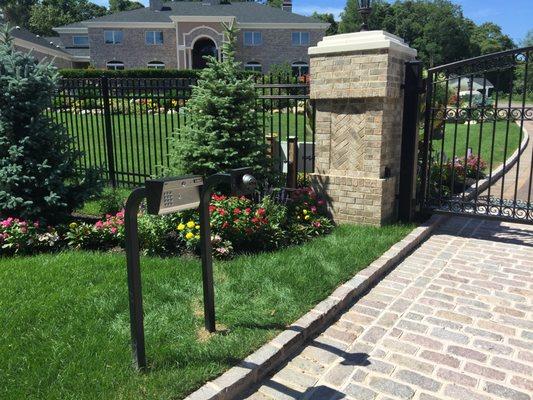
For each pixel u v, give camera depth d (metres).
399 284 4.58
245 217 5.16
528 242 5.92
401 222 6.37
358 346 3.45
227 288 4.11
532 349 3.41
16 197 5.52
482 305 4.12
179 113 7.83
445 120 6.38
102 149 12.76
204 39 39.94
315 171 6.48
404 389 2.95
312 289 4.11
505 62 5.89
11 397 2.59
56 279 4.23
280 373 3.12
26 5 70.81
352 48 5.72
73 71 30.12
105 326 3.42
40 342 3.18
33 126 5.64
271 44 40.19
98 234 5.30
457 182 8.77
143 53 40.41
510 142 14.55
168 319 3.55
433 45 65.56
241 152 6.13
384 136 5.91
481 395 2.89
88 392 2.66
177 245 5.15
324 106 6.19
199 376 2.84
